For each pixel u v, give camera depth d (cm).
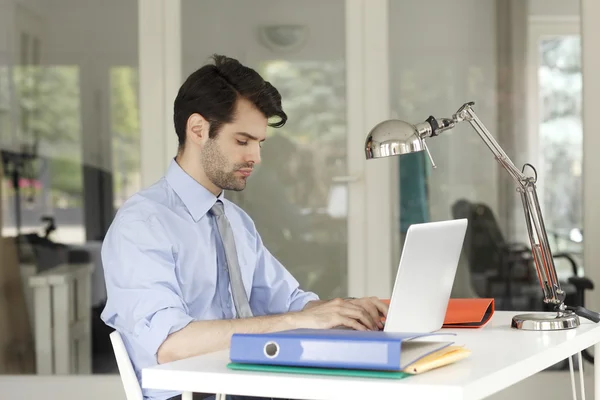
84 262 562
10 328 566
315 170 557
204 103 312
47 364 566
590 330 289
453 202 553
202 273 317
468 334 283
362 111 553
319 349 214
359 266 556
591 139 542
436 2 548
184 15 557
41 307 565
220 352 249
